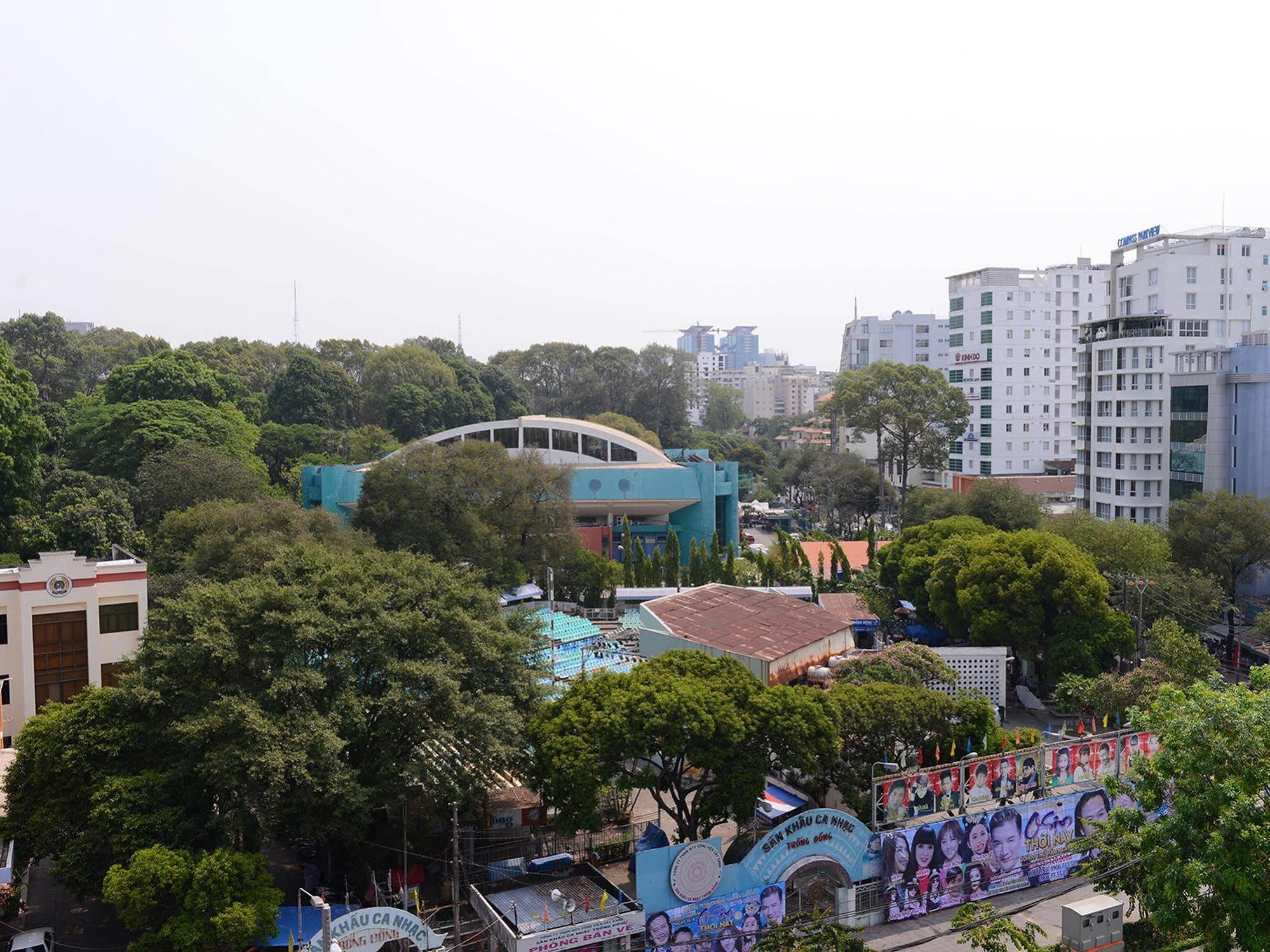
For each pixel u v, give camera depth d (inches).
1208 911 1080.2
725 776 1407.5
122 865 1248.2
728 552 3459.6
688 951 1341.0
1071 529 3014.3
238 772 1299.2
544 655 2354.8
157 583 2390.5
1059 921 1497.3
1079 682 2134.6
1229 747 1075.9
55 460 3531.0
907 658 1937.7
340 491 3809.1
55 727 1381.6
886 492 5664.4
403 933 1224.2
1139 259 4244.6
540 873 1456.7
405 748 1430.9
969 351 5861.2
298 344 7485.2
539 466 3201.3
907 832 1499.8
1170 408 3774.6
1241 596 3186.5
